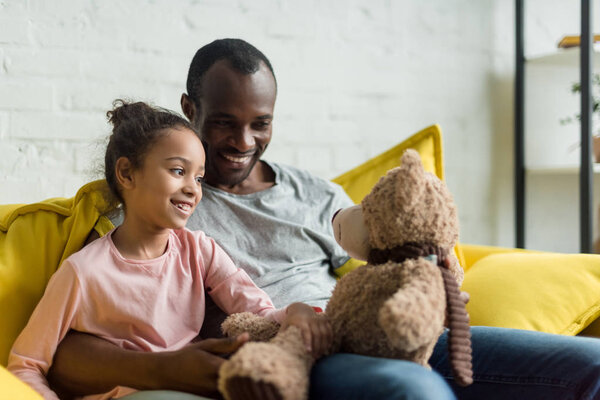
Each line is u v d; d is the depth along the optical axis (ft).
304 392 2.50
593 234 6.97
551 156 7.78
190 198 3.44
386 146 6.77
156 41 5.59
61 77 5.20
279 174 4.56
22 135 5.07
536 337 3.37
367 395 2.44
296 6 6.25
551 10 7.71
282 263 4.17
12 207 4.06
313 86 6.35
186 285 3.57
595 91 7.35
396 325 2.46
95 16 5.32
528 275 4.30
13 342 3.42
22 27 5.04
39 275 3.66
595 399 3.03
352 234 3.02
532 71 7.61
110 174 3.55
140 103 3.61
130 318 3.32
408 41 6.88
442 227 2.86
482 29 7.35
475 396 3.37
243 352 2.48
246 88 4.04
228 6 5.91
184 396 2.72
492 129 7.46
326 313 2.99
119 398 2.82
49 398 3.01
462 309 2.80
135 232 3.48
